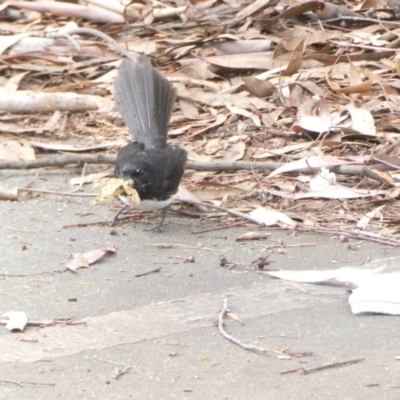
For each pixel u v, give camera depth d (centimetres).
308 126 1309
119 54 1596
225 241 1072
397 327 869
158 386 770
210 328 871
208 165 1230
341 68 1496
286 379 777
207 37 1612
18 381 780
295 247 1051
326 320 885
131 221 1131
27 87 1520
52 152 1323
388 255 1024
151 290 951
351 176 1218
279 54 1532
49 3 1702
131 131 1192
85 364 808
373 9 1673
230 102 1428
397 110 1373
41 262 1016
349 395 751
